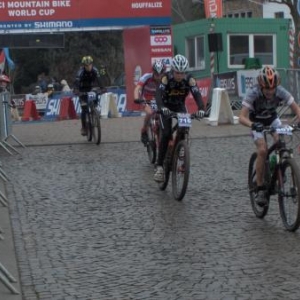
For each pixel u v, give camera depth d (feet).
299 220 44.37
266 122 49.03
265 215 49.78
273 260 39.88
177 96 57.57
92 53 251.60
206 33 145.89
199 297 34.19
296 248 42.11
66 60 251.19
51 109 152.05
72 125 118.93
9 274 37.01
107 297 34.63
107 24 140.67
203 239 44.80
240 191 58.95
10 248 44.16
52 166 73.82
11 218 51.93
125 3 140.46
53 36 124.98
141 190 60.44
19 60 254.47
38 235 47.03
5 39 123.44
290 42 151.33
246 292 34.68
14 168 73.31
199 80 137.59
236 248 42.52
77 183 64.23
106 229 48.01
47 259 41.57
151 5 140.67
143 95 73.00
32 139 98.32
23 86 256.52
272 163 47.01
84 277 37.99
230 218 50.11
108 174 68.28
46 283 37.14
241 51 147.74
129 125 113.09
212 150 81.20
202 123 110.73
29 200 57.77
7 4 137.49
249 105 48.06
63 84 185.26
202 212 52.08
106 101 133.08
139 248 43.24
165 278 37.35
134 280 37.19
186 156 54.03
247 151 79.51
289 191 45.09
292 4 161.38
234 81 131.64
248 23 146.92
